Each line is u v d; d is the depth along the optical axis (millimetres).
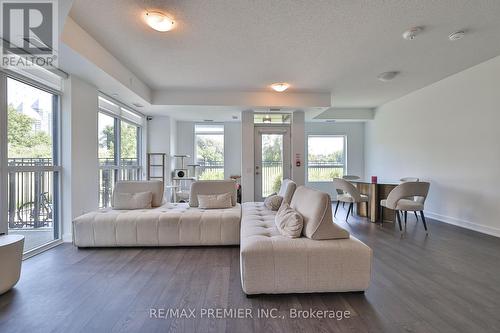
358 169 7590
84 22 2662
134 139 5770
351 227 4266
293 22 2637
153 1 2301
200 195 3977
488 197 3771
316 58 3547
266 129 5980
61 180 3383
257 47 3209
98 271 2496
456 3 2328
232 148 7172
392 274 2422
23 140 2879
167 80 4453
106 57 3297
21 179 2852
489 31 2838
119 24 2691
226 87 4855
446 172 4504
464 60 3691
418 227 4219
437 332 1588
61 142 3375
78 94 3502
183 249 3182
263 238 2184
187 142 7047
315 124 7605
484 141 3814
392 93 5387
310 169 7656
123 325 1653
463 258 2824
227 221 3240
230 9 2408
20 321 1695
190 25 2686
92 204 3811
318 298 1998
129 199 3812
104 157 4559
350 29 2779
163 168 6016
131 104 4984
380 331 1601
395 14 2494
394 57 3535
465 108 4105
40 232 3121
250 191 5781
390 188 4602
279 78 4363
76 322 1685
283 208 2725
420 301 1948
